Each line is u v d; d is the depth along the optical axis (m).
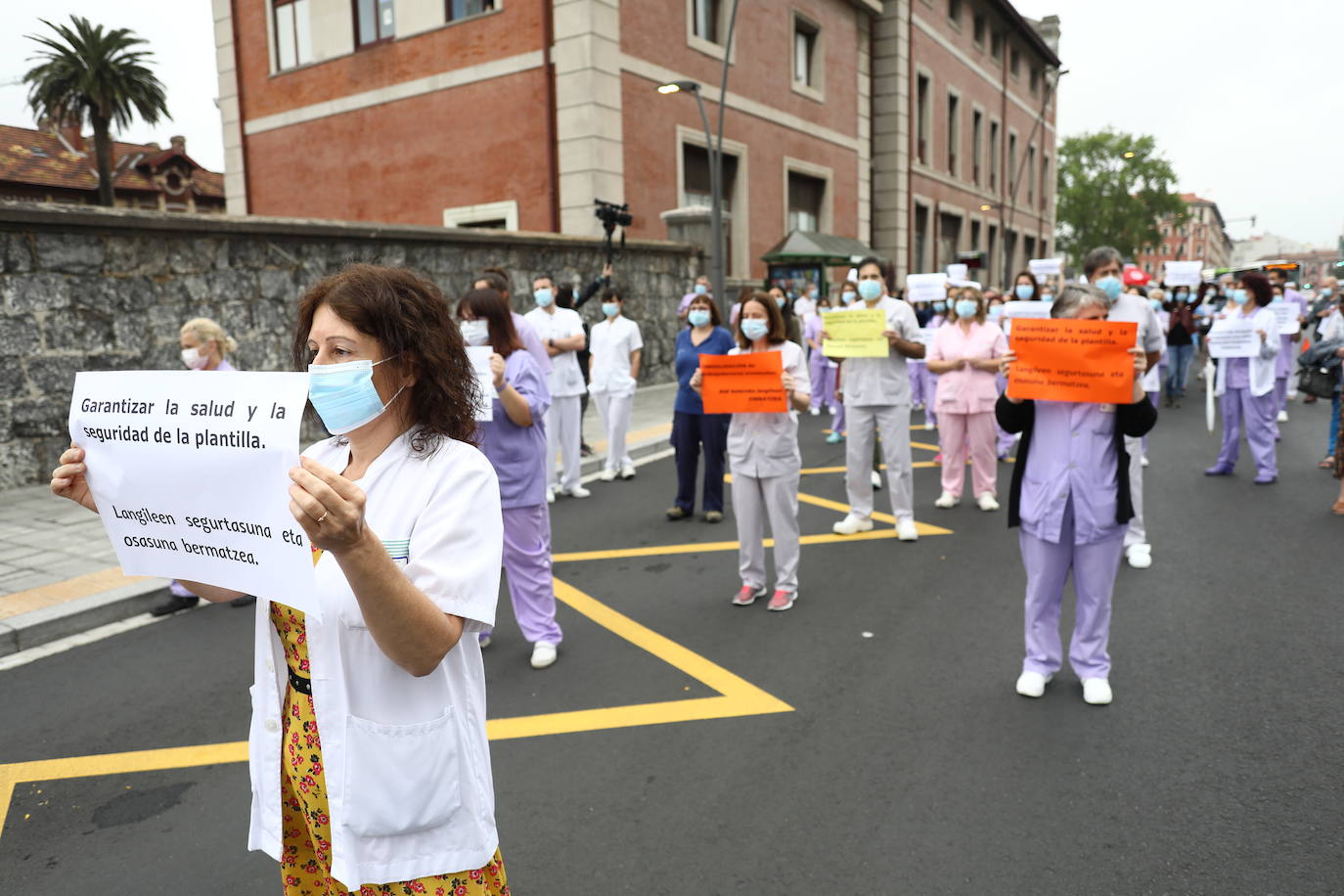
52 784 3.31
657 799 3.07
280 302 10.07
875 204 27.75
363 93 18.44
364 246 10.94
